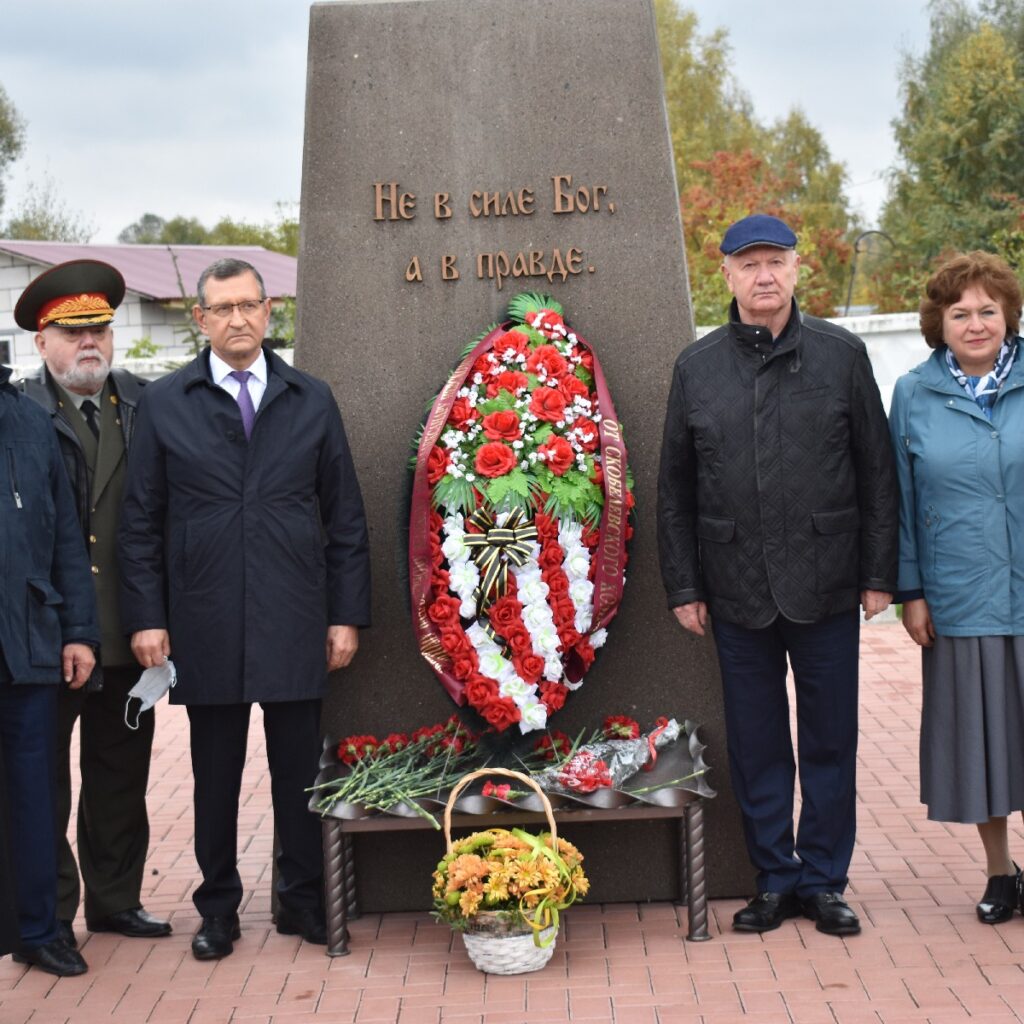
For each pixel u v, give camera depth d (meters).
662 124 4.70
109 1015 4.01
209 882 4.45
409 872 4.77
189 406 4.30
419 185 4.73
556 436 4.44
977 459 4.29
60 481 4.26
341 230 4.74
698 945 4.34
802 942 4.32
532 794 4.30
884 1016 3.76
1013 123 27.44
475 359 4.55
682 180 39.19
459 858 4.20
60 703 4.45
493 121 4.71
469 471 4.44
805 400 4.24
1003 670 4.30
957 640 4.34
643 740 4.58
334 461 4.39
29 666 4.04
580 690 4.75
